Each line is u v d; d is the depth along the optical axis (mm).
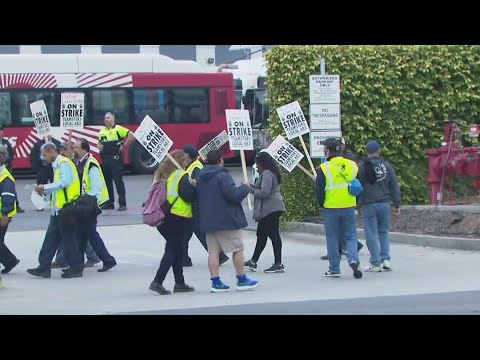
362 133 29688
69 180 20578
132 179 47750
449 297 17375
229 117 22266
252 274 21125
